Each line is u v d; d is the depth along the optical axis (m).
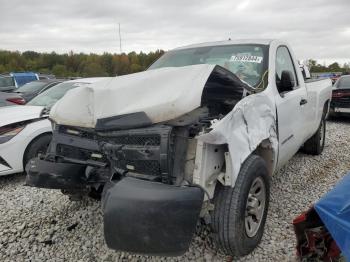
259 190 3.02
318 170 5.26
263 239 3.18
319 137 5.95
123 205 2.20
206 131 2.40
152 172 2.49
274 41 4.23
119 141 2.63
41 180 3.18
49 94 6.65
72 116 2.97
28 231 3.45
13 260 2.97
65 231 3.43
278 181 4.75
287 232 3.29
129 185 2.29
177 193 2.23
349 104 10.90
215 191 2.66
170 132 2.40
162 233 2.16
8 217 3.78
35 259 2.98
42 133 4.98
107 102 2.78
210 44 4.46
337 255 2.66
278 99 3.58
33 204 4.11
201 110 2.69
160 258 2.91
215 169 2.54
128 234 2.18
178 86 2.59
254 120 2.89
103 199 2.63
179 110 2.40
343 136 8.27
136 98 2.68
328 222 2.39
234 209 2.62
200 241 3.14
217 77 2.89
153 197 2.20
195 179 2.43
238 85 3.01
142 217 2.17
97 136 2.84
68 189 3.29
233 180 2.53
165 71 2.85
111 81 3.04
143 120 2.46
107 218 2.22
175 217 2.18
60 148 3.15
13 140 4.79
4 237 3.35
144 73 3.01
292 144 4.10
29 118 4.98
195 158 2.44
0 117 4.96
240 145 2.60
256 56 3.89
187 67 2.83
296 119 4.16
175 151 2.45
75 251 3.08
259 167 2.88
